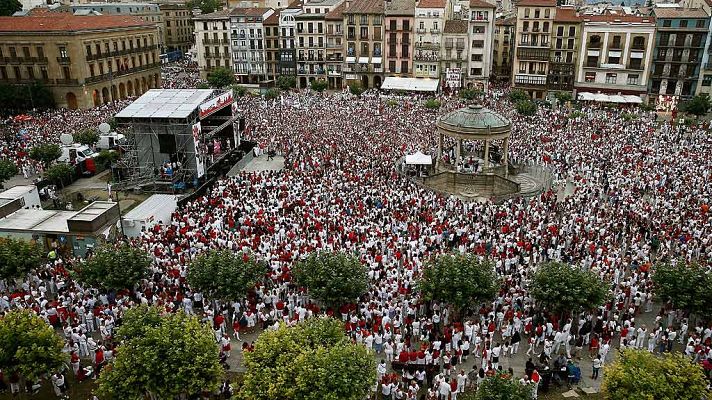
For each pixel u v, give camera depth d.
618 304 35.59
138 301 36.56
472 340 33.12
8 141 76.81
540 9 115.69
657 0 149.62
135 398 25.12
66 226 45.56
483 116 61.94
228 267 34.78
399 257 40.91
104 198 59.53
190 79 145.62
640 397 23.83
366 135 79.38
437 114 94.19
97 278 35.03
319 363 24.52
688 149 72.69
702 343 33.03
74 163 67.81
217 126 71.50
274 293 36.94
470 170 64.94
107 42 114.69
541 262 41.31
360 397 24.62
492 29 124.00
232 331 35.12
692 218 47.91
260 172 63.78
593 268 38.59
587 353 33.44
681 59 107.12
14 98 99.81
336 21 131.62
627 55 111.06
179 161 61.38
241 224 47.56
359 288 34.12
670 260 40.22
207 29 142.25
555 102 106.25
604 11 130.62
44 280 39.22
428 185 62.84
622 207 51.44
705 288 32.69
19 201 50.22
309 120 90.50
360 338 32.03
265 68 141.62
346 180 57.72
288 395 23.72
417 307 35.09
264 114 96.00
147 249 41.31
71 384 30.64
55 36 104.62
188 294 36.84
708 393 24.72
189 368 25.16
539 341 33.47
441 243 45.06
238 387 25.89
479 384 26.81
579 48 114.88
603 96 107.31
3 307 36.47
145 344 25.89
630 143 75.56
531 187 62.31
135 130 60.25
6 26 106.62
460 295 32.66
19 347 26.94
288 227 45.91
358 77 133.00
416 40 126.88
